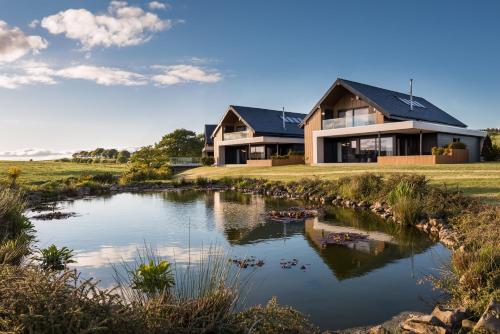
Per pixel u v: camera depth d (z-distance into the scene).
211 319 3.34
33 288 2.58
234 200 16.41
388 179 13.45
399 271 6.07
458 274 5.27
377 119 25.12
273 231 9.47
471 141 28.84
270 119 38.16
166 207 14.51
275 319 3.77
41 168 42.03
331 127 27.98
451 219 8.96
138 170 30.77
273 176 23.38
